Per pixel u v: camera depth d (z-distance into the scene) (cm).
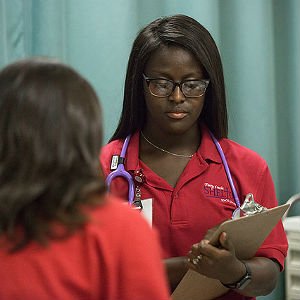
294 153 497
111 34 411
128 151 281
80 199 158
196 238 263
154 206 266
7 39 384
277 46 496
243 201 270
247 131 465
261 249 266
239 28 464
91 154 160
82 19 405
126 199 270
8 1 383
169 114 263
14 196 152
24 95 156
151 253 160
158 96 262
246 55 464
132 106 281
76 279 153
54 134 155
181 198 267
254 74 465
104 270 155
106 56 411
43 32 396
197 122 287
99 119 163
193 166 273
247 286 246
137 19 428
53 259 153
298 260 443
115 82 412
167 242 263
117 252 157
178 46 260
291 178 500
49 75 160
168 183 273
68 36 405
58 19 400
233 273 238
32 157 153
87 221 156
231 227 231
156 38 263
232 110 466
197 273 241
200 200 267
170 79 260
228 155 280
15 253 154
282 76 498
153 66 262
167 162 277
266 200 276
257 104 466
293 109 495
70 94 159
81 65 407
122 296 156
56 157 154
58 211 154
